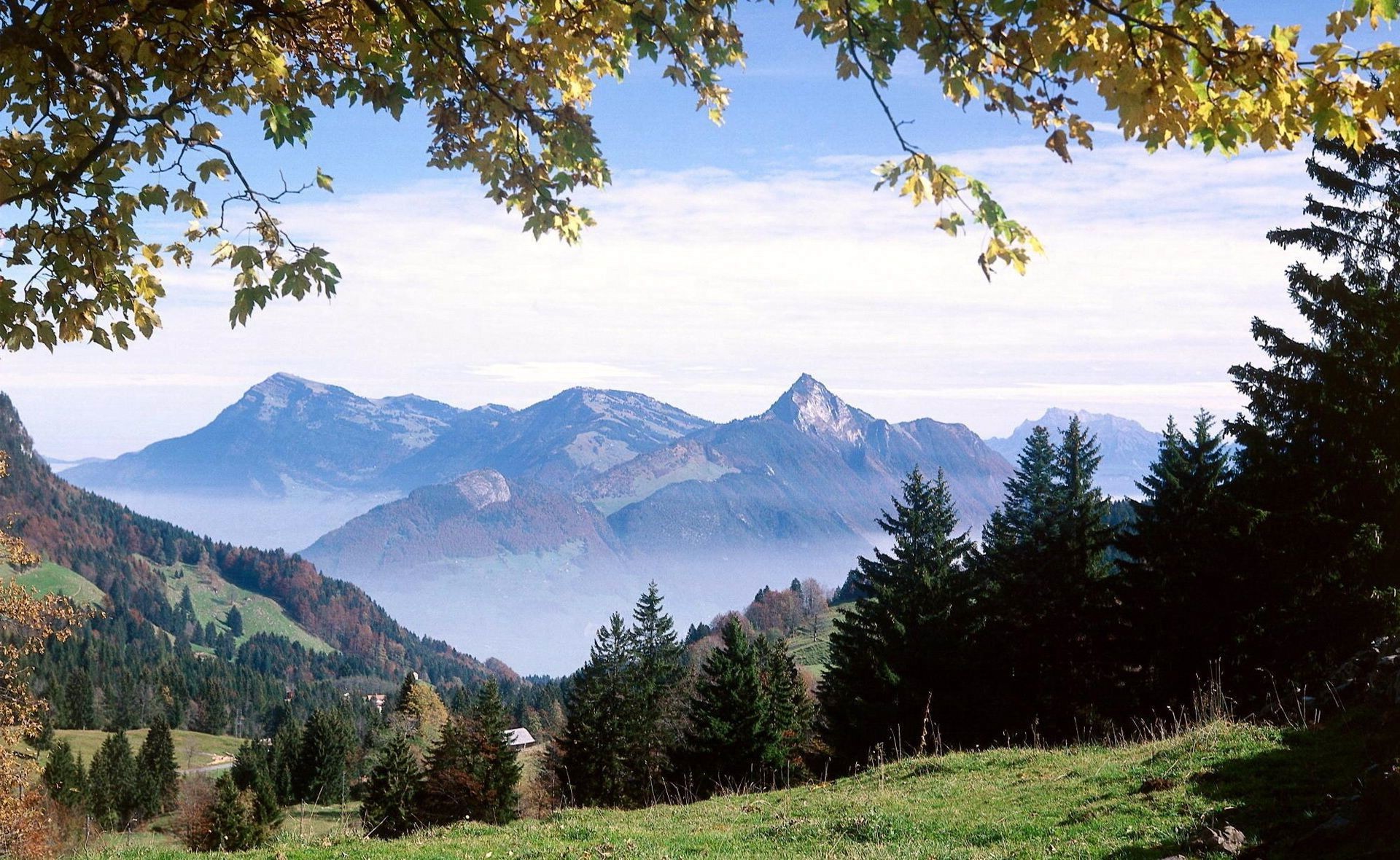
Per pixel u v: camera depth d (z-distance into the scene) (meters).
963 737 40.81
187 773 140.38
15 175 6.29
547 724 134.38
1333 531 26.12
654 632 75.44
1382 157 28.50
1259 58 4.62
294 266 6.22
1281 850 9.02
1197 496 33.06
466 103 7.13
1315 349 27.20
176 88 6.49
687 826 16.75
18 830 22.52
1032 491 63.94
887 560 49.47
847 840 13.85
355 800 87.44
